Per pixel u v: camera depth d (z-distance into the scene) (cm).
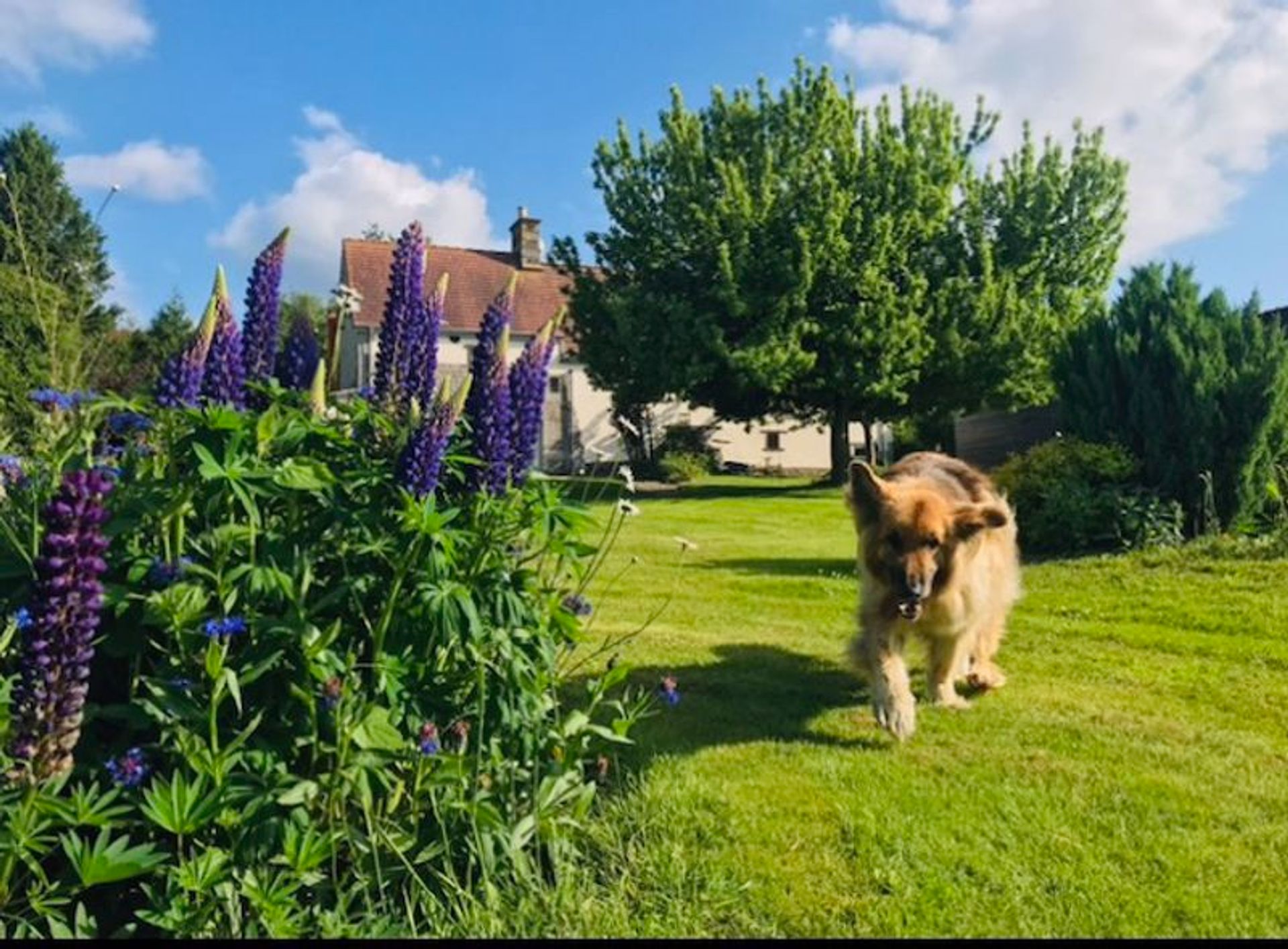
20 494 279
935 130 2381
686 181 2297
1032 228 2362
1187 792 365
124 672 268
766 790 359
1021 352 2272
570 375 3347
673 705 423
